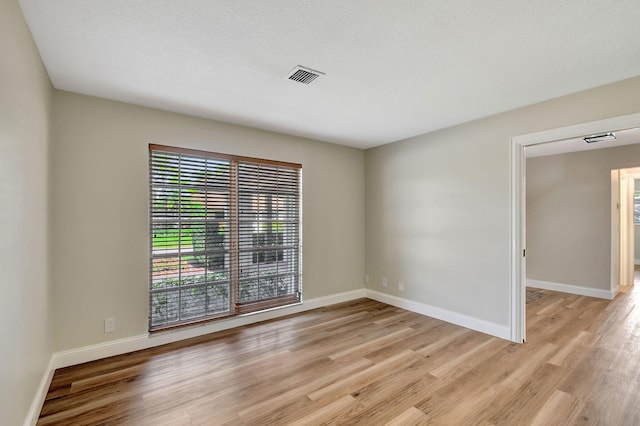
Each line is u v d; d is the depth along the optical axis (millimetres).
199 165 3354
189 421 1935
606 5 1595
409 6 1599
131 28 1786
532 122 3000
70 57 2105
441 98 2852
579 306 4336
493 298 3303
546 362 2689
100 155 2795
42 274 2176
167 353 2883
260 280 3828
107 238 2818
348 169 4754
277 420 1944
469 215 3527
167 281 3150
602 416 1974
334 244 4566
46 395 2195
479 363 2680
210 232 3424
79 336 2680
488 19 1711
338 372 2537
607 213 4742
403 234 4324
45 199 2279
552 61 2184
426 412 2023
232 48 2010
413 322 3723
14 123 1515
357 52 2062
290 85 2568
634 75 2406
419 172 4105
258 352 2908
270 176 3930
